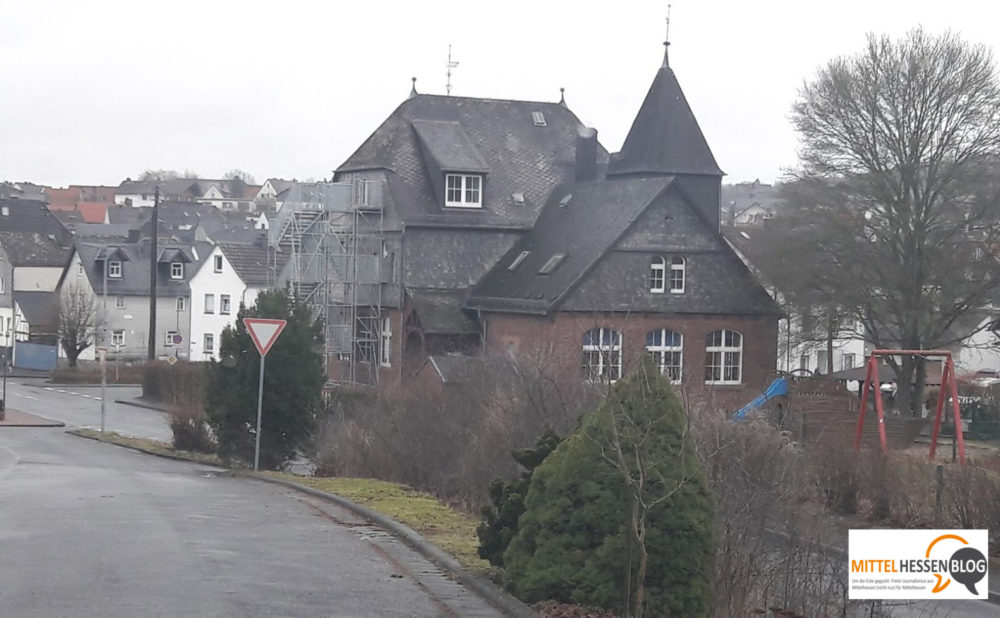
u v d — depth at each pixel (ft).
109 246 294.87
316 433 87.40
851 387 214.90
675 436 31.14
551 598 31.04
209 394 89.35
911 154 135.44
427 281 160.35
